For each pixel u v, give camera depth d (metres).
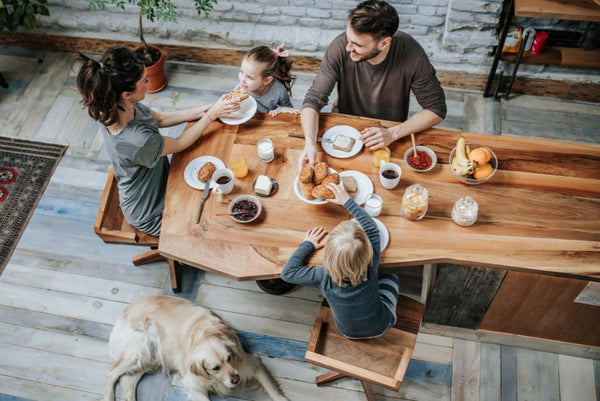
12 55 3.92
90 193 3.17
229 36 3.62
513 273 2.03
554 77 3.40
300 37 3.58
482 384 2.46
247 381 2.45
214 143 2.30
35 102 3.62
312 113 2.31
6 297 2.80
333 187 2.00
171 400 2.44
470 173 2.06
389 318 1.99
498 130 3.37
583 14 2.78
